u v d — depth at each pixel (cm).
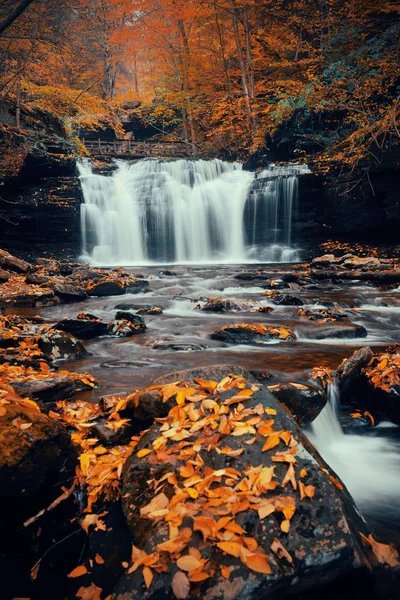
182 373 333
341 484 248
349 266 1418
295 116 2320
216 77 3266
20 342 548
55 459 249
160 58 3456
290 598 185
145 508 216
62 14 1226
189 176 2422
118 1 2894
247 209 2198
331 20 2127
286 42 2800
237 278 1359
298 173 2067
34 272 1466
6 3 920
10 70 1545
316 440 367
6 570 218
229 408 275
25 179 1900
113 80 3838
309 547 190
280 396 358
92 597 193
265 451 237
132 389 428
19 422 247
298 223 2077
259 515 200
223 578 176
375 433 394
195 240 2284
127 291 1183
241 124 2950
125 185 2272
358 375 438
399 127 1446
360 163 1786
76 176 2080
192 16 2973
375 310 930
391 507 283
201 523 195
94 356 580
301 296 1066
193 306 989
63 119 2738
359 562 192
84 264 1875
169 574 177
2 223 1862
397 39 1758
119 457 277
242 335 659
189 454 244
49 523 239
